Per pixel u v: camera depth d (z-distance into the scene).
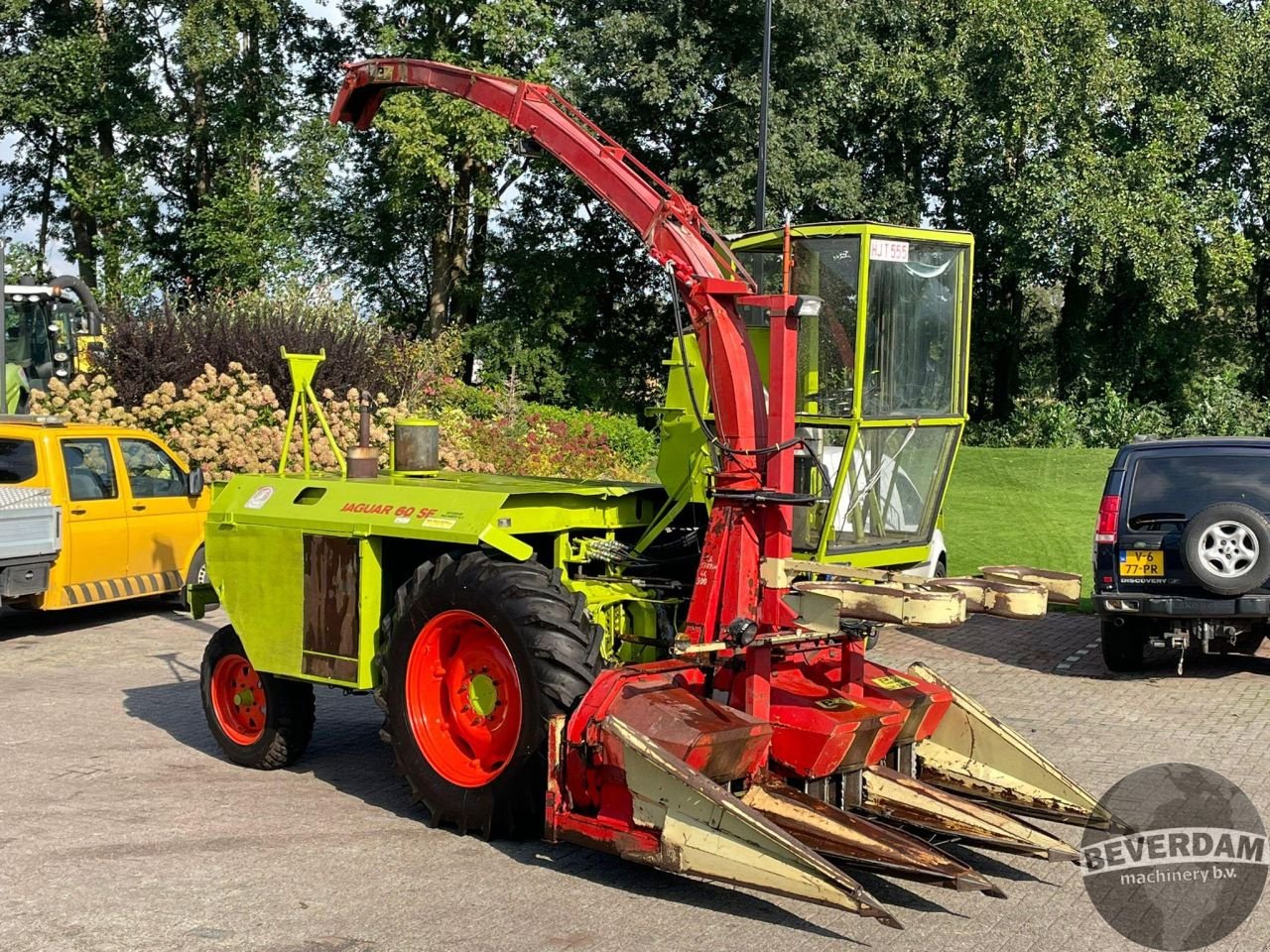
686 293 6.05
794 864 4.68
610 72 30.28
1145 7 34.47
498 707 5.98
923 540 8.16
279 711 7.04
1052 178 31.97
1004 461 27.38
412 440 7.62
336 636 6.56
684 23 29.92
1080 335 36.84
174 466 12.66
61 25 34.31
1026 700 9.24
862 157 36.41
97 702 8.89
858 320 7.41
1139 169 32.00
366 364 19.14
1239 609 9.37
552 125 6.69
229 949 4.70
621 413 34.75
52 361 18.02
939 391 7.91
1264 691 9.59
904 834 5.25
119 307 18.86
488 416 23.80
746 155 30.11
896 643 11.52
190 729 8.14
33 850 5.79
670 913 5.10
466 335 33.94
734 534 5.72
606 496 6.64
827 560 7.41
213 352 17.42
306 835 6.04
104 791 6.74
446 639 6.10
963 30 32.69
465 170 33.06
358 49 35.53
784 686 6.02
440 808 6.01
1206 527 9.36
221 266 31.08
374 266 35.38
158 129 32.62
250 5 30.53
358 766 7.34
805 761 5.58
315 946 4.73
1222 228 33.41
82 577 11.41
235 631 7.23
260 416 15.70
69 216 36.81
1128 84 32.41
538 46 31.27
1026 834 5.51
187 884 5.37
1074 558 15.88
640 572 6.86
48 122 33.25
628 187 6.35
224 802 6.57
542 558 6.77
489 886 5.38
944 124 34.50
